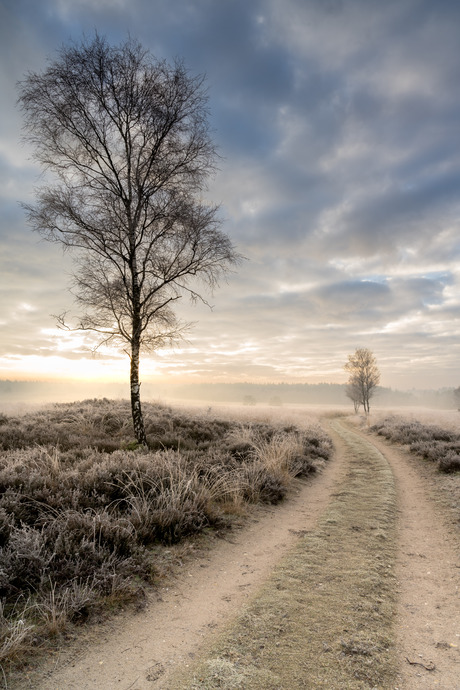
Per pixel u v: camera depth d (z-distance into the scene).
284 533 6.39
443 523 6.73
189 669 2.96
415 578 4.61
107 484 6.46
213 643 3.31
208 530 6.30
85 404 22.38
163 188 12.28
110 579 4.14
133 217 12.06
